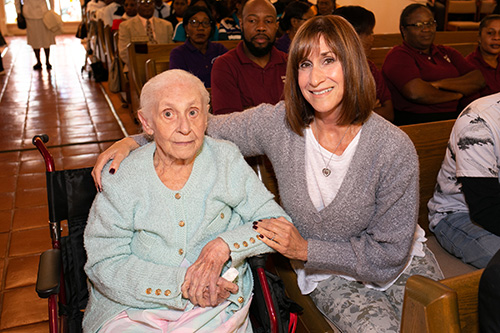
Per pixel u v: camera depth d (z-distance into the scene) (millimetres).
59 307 1521
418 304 881
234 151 1606
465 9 7996
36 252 2771
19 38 13656
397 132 1521
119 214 1460
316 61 1456
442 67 3336
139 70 4512
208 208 1491
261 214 1575
